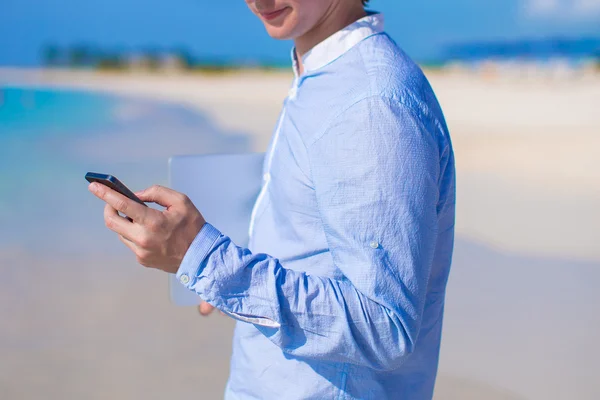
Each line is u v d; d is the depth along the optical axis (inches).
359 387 43.4
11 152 382.3
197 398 115.0
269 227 46.4
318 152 39.8
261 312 38.1
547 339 139.9
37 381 120.0
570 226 230.5
